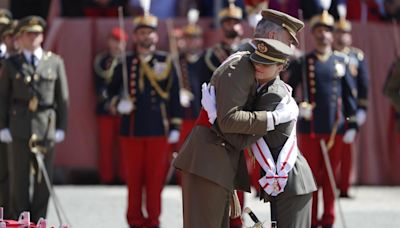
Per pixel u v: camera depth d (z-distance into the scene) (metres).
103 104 53.97
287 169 26.06
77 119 54.66
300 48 51.19
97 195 50.50
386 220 43.53
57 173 54.81
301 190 26.44
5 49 42.12
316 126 41.56
